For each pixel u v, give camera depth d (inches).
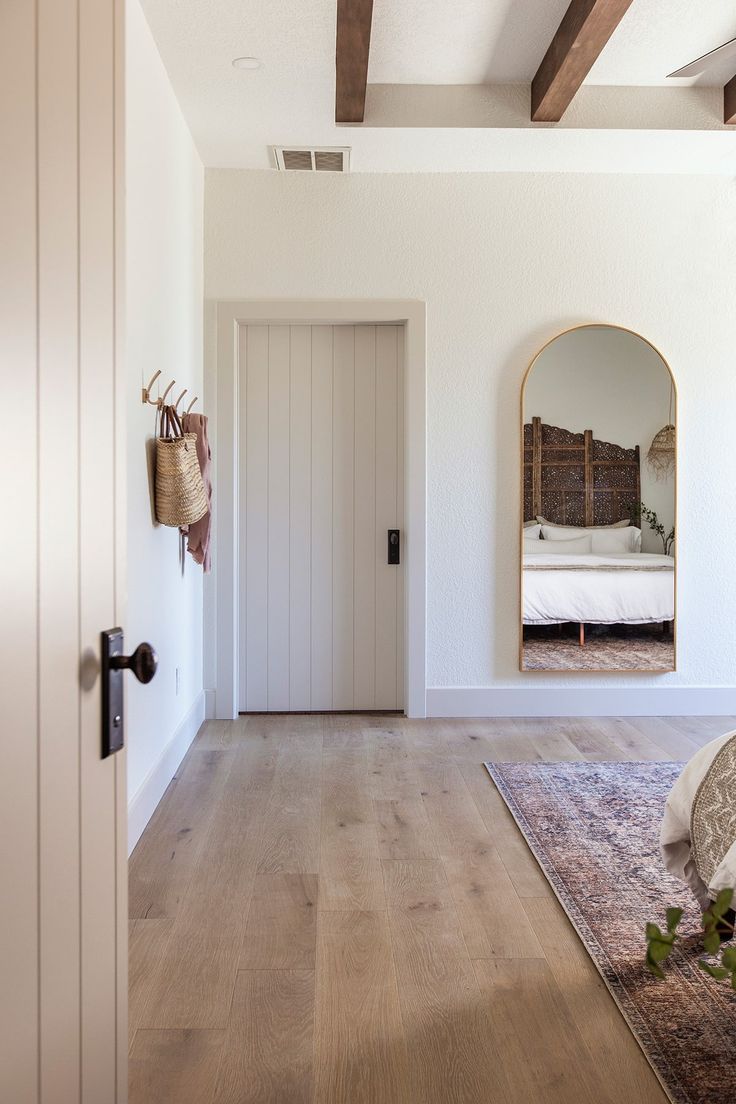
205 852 107.5
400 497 176.9
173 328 137.1
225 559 171.6
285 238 169.2
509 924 89.4
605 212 171.5
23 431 31.4
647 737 160.1
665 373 172.2
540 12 122.3
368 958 82.5
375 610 177.9
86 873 39.6
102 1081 41.6
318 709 178.5
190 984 77.9
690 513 174.4
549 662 173.6
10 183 30.0
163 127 128.7
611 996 76.2
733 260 172.9
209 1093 63.2
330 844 110.1
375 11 121.9
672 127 148.0
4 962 29.8
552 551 172.7
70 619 37.4
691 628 175.6
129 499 108.3
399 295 170.4
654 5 119.9
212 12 115.4
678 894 95.8
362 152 158.9
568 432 171.9
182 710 148.3
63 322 36.2
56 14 35.2
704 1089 63.5
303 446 175.8
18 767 31.3
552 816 119.3
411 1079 64.9
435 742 157.3
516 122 146.6
